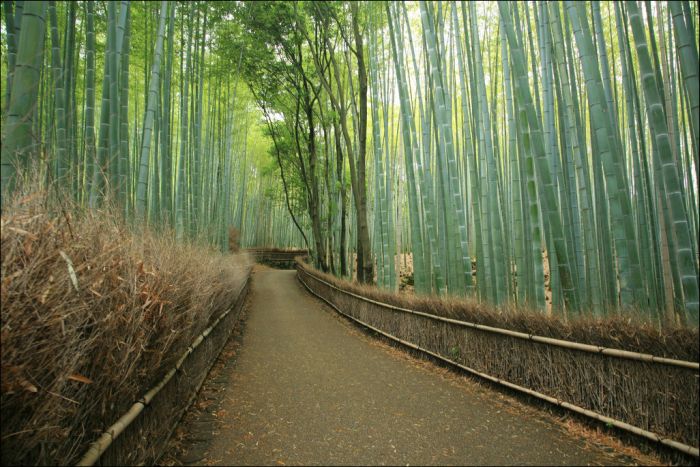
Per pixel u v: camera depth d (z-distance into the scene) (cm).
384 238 964
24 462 158
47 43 441
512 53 450
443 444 300
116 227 251
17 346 149
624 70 503
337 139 1320
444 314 540
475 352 473
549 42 538
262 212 2961
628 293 369
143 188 467
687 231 307
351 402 395
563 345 347
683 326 275
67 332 167
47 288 159
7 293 145
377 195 1059
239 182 2144
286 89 1384
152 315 255
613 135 408
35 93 270
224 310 635
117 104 446
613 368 310
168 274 297
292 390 435
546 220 584
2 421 144
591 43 386
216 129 1170
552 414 358
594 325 332
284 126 1617
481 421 345
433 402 395
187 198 853
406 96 773
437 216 844
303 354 614
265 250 2830
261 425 336
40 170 205
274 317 1009
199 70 843
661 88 450
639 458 274
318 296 1402
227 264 764
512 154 593
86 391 193
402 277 1492
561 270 422
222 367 532
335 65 1063
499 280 588
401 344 656
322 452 287
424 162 719
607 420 306
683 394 263
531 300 571
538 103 599
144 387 250
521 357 403
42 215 179
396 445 299
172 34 627
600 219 512
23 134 257
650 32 447
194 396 377
